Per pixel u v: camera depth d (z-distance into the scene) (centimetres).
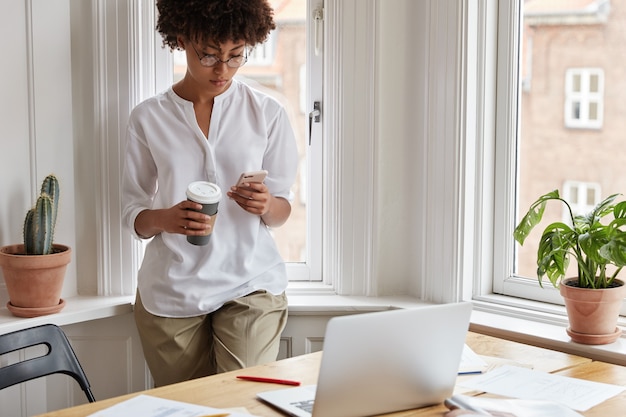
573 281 248
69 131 287
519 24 284
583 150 273
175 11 244
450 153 284
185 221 242
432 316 168
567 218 280
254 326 259
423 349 169
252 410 172
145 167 270
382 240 302
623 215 231
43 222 262
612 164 267
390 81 296
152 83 295
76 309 274
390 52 295
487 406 169
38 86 277
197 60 247
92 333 287
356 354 160
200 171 262
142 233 264
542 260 242
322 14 301
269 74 307
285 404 173
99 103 287
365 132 294
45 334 217
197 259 263
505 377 194
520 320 273
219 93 262
